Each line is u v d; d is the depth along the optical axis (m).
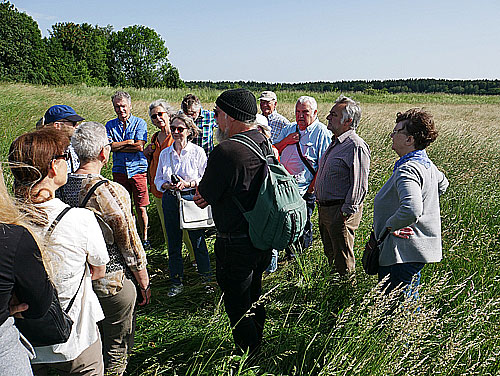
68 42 66.81
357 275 3.66
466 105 34.03
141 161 5.22
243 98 2.61
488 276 3.66
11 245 1.38
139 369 2.73
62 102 13.38
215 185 2.49
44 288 1.48
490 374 2.49
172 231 3.93
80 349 1.93
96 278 2.11
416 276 2.94
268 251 2.72
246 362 2.68
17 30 50.25
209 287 3.90
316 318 3.19
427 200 2.79
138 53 79.50
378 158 7.30
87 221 1.95
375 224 2.98
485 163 7.19
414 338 2.44
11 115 10.27
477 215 5.15
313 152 4.51
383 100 36.97
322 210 3.68
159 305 3.64
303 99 4.48
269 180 2.48
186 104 5.04
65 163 1.96
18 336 1.42
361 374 2.34
